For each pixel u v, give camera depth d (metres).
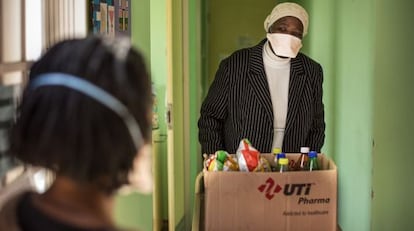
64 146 0.74
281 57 2.58
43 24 1.54
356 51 2.88
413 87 2.62
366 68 2.70
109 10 2.07
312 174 1.71
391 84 2.61
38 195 0.79
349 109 3.04
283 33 2.51
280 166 1.86
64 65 0.78
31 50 1.46
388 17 2.57
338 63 3.27
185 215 4.27
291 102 2.63
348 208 3.10
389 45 2.58
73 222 0.73
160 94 3.95
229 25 5.25
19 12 1.33
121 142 0.76
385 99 2.61
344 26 3.12
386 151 2.64
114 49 0.80
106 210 0.79
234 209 1.72
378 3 2.55
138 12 2.54
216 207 1.72
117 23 2.17
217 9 5.24
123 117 0.76
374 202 2.66
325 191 1.72
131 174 0.80
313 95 2.69
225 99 2.67
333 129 3.41
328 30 3.51
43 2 1.55
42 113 0.76
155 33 3.90
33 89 0.78
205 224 1.73
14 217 0.74
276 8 2.59
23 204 0.76
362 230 2.81
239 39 5.26
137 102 0.78
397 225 2.68
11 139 0.81
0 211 0.77
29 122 0.76
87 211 0.76
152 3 3.89
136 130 0.78
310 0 4.08
